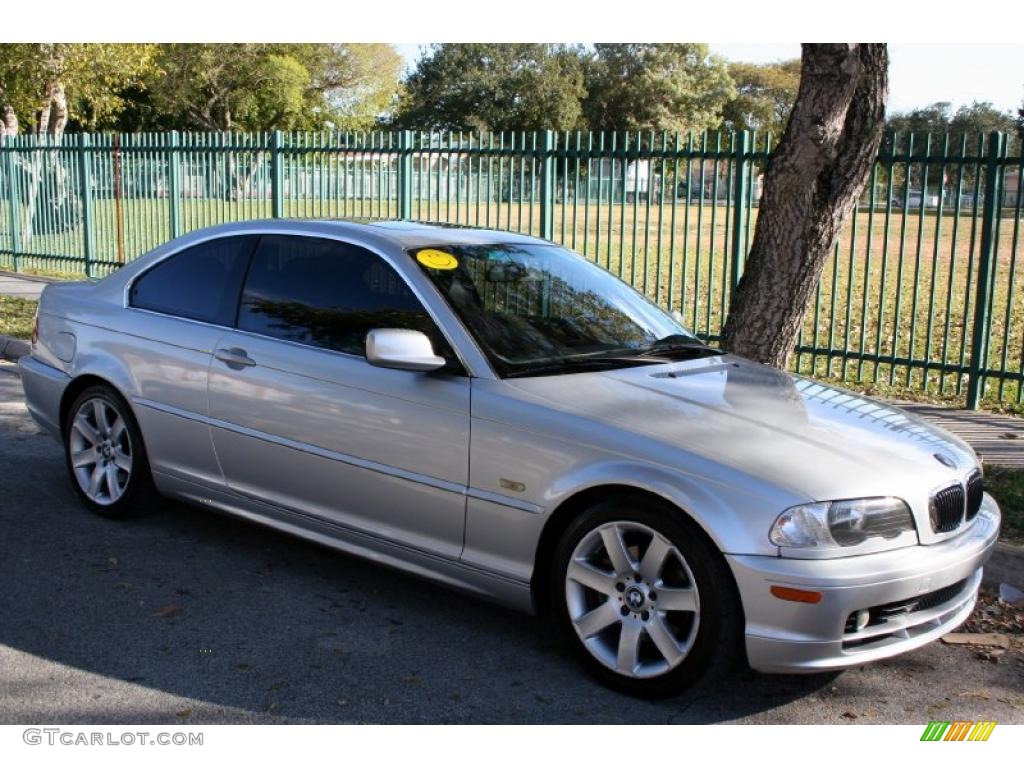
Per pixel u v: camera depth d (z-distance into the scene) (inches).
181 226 626.8
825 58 243.1
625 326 199.8
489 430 165.6
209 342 204.8
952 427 326.0
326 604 188.2
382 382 178.1
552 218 448.8
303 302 197.0
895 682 167.2
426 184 500.7
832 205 255.9
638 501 152.5
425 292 181.9
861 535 144.9
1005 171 339.6
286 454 191.5
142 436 218.7
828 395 185.2
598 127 2573.8
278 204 565.9
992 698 163.0
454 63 2434.8
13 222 727.1
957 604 159.2
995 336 505.7
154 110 2146.9
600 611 157.8
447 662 166.9
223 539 219.8
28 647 167.8
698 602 147.3
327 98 2279.8
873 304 589.9
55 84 940.6
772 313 263.4
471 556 170.1
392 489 177.2
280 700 153.5
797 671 143.9
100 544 214.8
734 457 149.8
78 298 235.5
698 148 405.4
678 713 153.2
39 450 285.1
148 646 169.5
